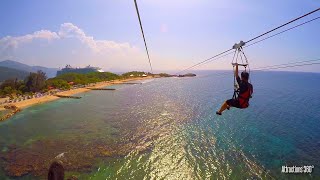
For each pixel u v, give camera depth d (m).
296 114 66.56
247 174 30.59
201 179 29.23
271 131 49.56
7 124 55.50
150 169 31.89
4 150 38.22
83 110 72.69
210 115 65.31
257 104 82.69
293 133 48.28
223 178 29.48
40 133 47.97
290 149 39.25
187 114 66.81
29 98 91.75
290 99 95.62
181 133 48.19
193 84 173.88
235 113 67.62
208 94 113.56
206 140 43.81
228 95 109.38
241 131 49.66
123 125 54.50
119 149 39.00
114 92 120.50
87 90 125.31
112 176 29.84
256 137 45.53
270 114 66.38
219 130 50.38
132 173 30.77
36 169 31.38
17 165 32.47
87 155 36.28
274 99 94.81
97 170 31.45
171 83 183.38
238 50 9.70
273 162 34.16
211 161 34.47
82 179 29.08
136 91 126.19
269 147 40.12
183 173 30.78
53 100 91.69
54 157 35.28
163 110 73.06
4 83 107.06
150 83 182.12
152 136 46.16
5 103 80.12
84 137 45.31
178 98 99.88
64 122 57.31
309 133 48.25
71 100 92.75
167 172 31.00
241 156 36.31
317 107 77.94
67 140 43.34
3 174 30.08
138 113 68.44
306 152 38.00
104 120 59.53
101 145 40.75
